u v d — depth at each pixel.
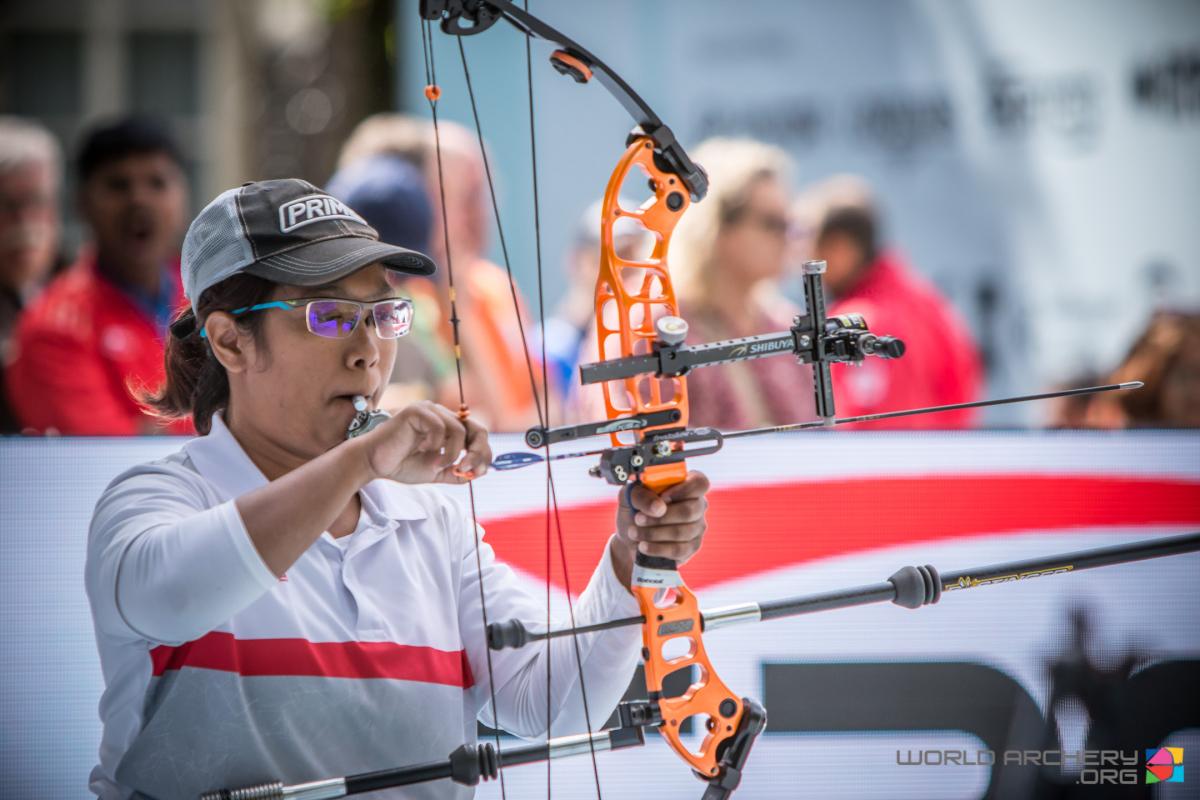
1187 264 24.92
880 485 13.41
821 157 25.11
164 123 21.30
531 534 13.29
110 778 9.30
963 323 25.23
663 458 9.13
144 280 20.12
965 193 25.12
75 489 12.73
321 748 9.30
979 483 13.44
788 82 24.92
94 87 32.38
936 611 13.23
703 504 9.39
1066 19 24.77
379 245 9.44
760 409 18.06
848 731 13.17
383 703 9.41
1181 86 24.81
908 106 25.02
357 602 9.49
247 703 9.08
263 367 9.41
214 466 9.58
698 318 19.06
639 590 9.42
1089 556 10.38
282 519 8.15
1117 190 25.00
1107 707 13.22
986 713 13.21
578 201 24.69
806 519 13.39
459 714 9.87
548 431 8.90
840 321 9.46
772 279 19.34
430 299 18.48
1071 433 13.41
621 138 24.64
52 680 12.58
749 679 13.14
